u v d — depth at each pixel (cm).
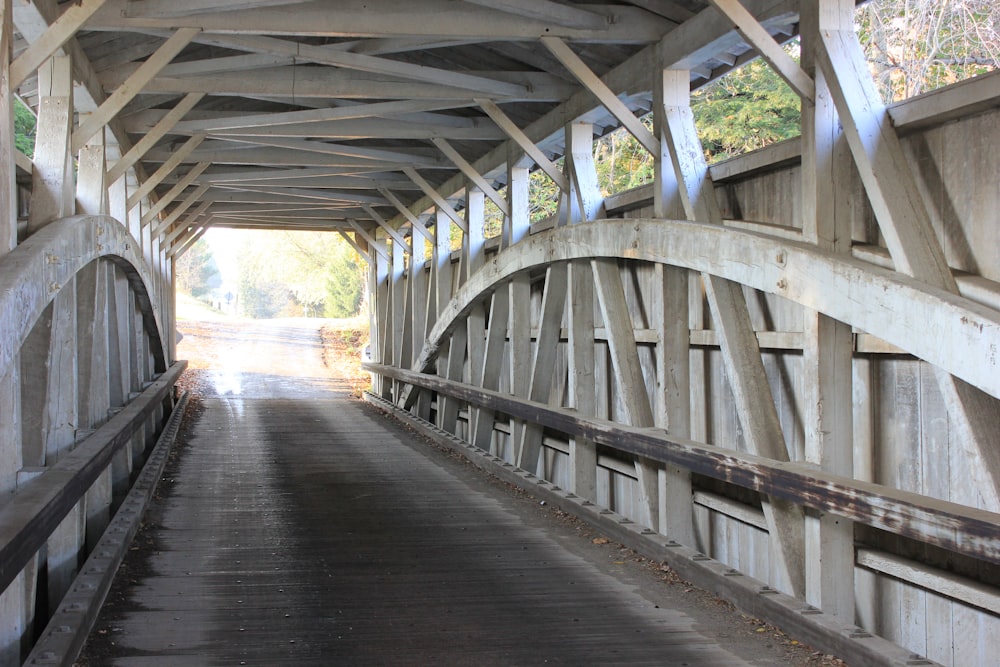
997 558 278
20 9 475
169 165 877
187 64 694
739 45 532
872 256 392
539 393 762
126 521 550
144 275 776
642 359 662
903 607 396
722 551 557
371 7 560
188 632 391
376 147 1072
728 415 541
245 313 7119
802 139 420
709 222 525
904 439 395
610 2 579
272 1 527
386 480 800
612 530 575
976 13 1318
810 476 377
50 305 420
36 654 325
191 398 1658
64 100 514
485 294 923
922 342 332
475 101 725
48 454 465
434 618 416
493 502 702
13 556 265
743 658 365
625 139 1939
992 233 344
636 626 406
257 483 773
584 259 695
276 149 1065
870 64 1410
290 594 451
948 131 364
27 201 579
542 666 357
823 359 407
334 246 4800
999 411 337
